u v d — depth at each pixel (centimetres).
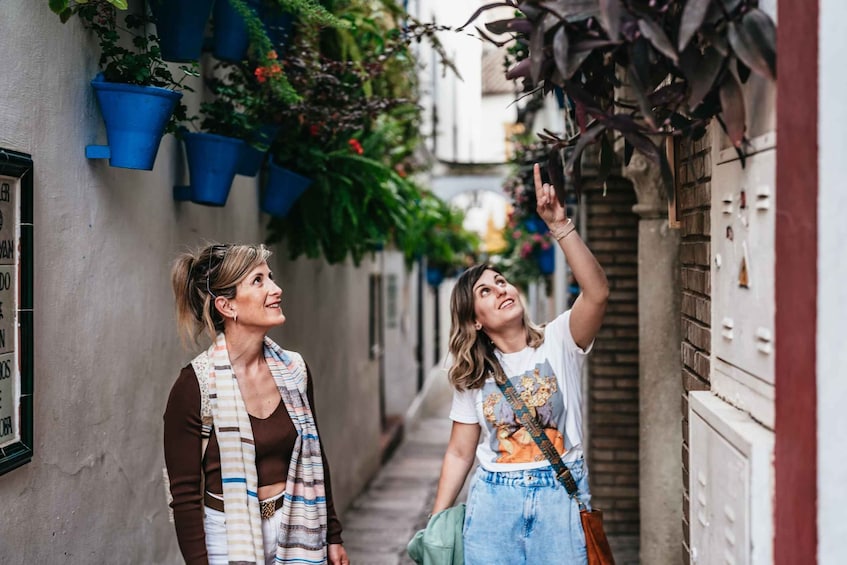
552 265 1050
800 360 178
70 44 315
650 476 499
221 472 281
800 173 177
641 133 211
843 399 168
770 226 197
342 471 851
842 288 167
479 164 1941
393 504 917
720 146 245
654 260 499
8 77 272
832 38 167
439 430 1561
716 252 251
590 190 659
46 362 295
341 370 849
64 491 307
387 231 643
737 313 227
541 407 304
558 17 201
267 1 439
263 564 280
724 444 218
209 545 284
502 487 300
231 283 290
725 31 196
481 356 311
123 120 323
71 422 313
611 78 237
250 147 448
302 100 455
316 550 293
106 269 344
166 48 371
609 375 675
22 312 272
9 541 268
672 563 493
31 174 278
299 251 593
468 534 306
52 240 300
